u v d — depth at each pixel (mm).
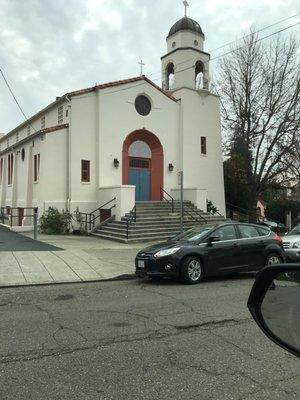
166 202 26219
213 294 9539
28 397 4340
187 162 28734
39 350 5734
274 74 28297
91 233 23375
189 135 28938
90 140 25328
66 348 5812
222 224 12125
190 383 4676
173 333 6504
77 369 5074
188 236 12008
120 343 6027
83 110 25125
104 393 4430
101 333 6504
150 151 28062
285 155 28359
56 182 24547
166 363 5262
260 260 12320
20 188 29734
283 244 14164
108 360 5367
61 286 10781
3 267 12578
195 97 29344
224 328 6766
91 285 10914
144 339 6215
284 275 2787
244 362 5297
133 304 8523
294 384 4652
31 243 18203
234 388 4547
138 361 5332
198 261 11219
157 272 11047
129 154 27078
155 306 8320
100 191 25125
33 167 27172
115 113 26094
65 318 7414
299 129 27781
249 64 28781
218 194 30125
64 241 19922
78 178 24812
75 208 24594
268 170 29031
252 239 12305
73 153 24703
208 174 29750
